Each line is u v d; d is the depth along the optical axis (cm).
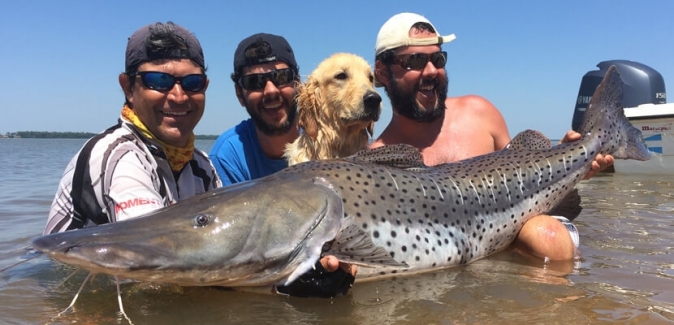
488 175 111
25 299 81
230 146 143
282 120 135
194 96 101
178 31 100
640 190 222
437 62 143
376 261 84
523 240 111
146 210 85
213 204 81
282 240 81
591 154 125
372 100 123
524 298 82
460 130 148
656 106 272
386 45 145
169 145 103
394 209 94
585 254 111
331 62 127
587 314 75
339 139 129
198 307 77
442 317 74
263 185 86
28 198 229
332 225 85
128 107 103
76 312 75
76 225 91
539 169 118
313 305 79
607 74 131
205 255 76
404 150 105
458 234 102
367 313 76
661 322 72
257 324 72
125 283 87
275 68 132
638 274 96
